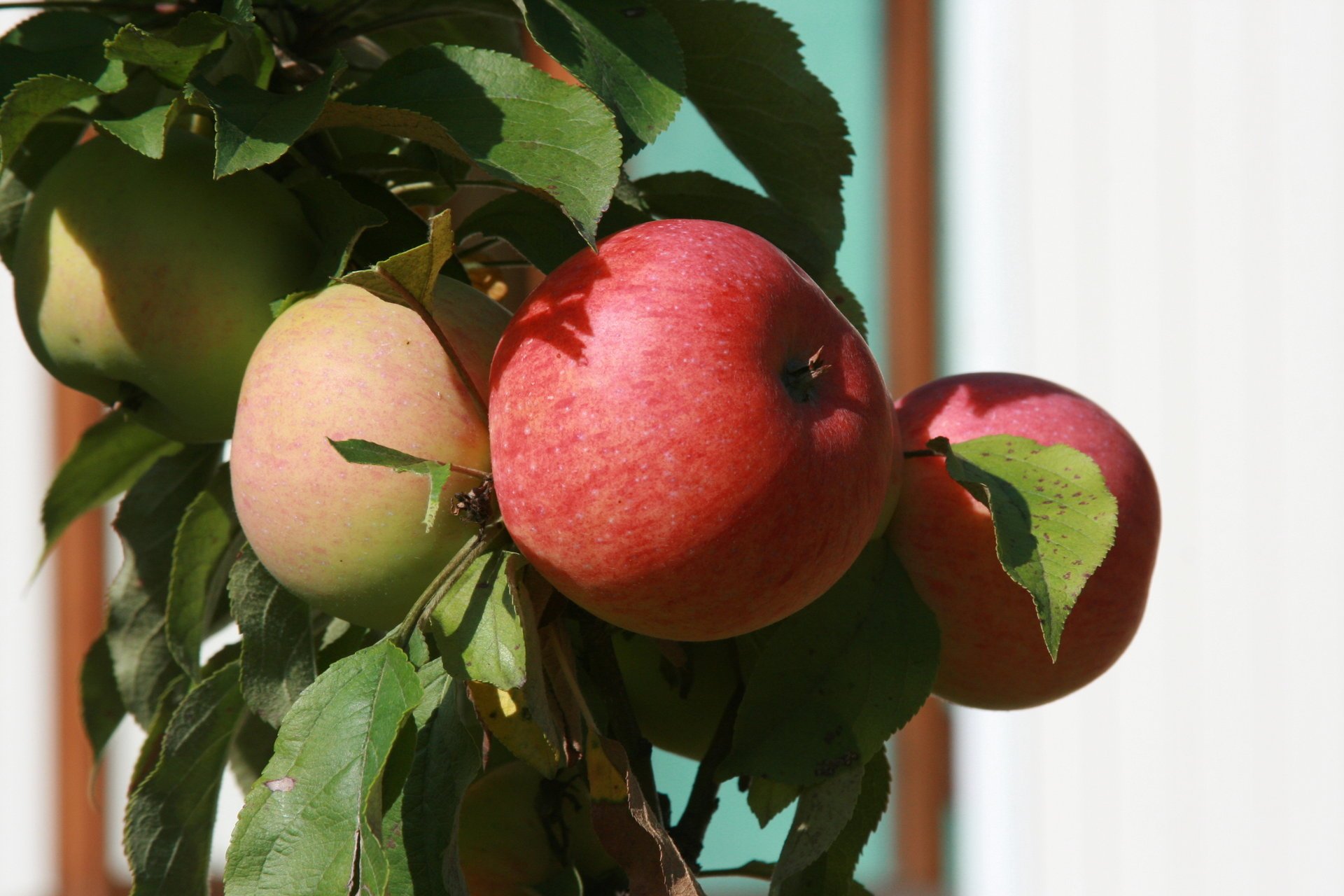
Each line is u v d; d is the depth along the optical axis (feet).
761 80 3.77
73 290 3.63
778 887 3.60
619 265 3.51
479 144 3.55
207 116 3.71
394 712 3.45
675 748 3.80
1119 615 3.71
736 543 3.47
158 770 3.67
